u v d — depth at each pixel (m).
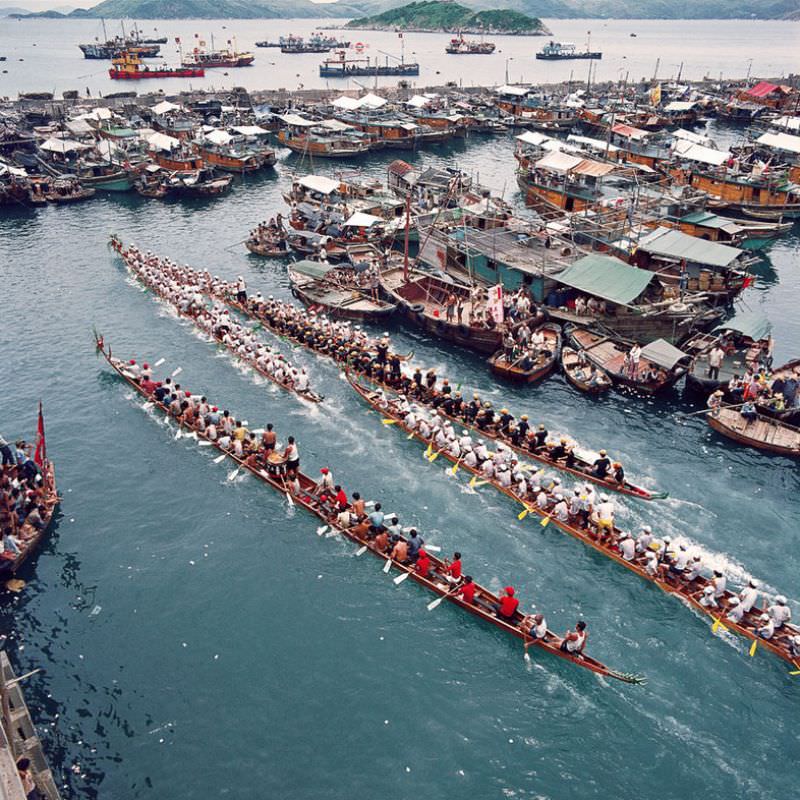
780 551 36.38
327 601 33.88
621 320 56.22
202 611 33.34
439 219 75.56
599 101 166.25
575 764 26.53
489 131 152.75
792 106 160.00
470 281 64.75
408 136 134.88
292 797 25.38
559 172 90.81
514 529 37.91
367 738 27.48
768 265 79.62
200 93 169.88
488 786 25.78
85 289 70.56
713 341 53.56
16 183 100.12
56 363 56.03
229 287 66.56
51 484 40.19
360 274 67.06
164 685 29.67
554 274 60.25
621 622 32.28
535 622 30.47
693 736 27.47
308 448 44.94
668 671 30.03
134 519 39.19
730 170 97.50
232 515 39.47
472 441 45.12
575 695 29.14
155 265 72.38
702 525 38.16
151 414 49.06
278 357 53.19
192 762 26.59
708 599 32.19
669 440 45.81
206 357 56.72
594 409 49.28
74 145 115.75
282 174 118.75
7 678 29.25
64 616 33.06
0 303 67.19
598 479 40.78
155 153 115.62
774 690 29.17
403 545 35.09
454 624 32.56
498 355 54.31
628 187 89.56
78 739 27.44
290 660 30.84
